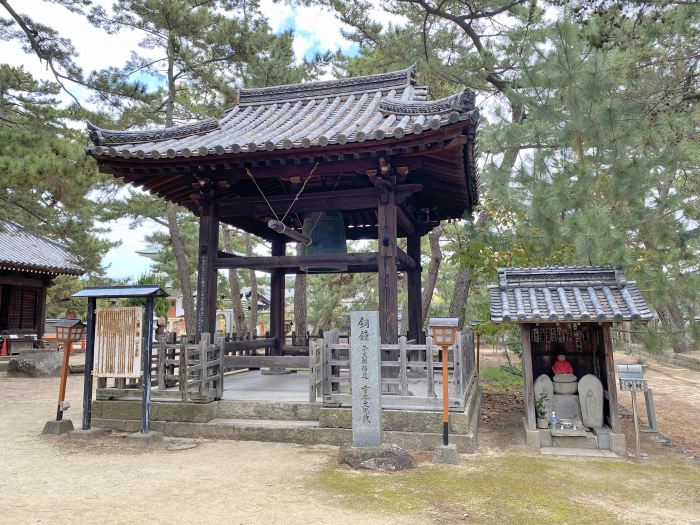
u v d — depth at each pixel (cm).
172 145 796
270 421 690
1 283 2055
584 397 678
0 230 1336
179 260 1966
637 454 609
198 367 695
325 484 489
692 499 475
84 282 3222
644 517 427
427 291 1762
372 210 1088
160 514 409
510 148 1000
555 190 806
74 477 510
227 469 539
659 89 869
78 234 1430
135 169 761
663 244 848
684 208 837
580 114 831
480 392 1046
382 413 635
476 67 1409
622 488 502
